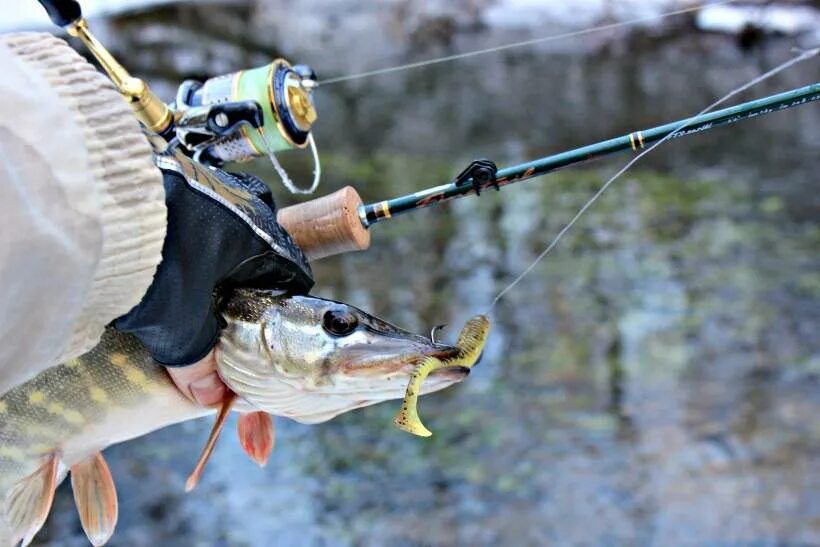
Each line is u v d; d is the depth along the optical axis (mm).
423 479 1919
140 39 4625
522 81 4645
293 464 1980
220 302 905
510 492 1861
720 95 4344
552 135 3930
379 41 4992
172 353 879
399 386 900
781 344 2346
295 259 915
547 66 4801
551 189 3439
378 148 3768
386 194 3244
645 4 5020
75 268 789
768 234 3008
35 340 794
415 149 3756
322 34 4938
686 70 4703
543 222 3131
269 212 908
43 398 921
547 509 1812
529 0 5148
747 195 3348
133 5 4793
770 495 1832
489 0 5168
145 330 861
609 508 1813
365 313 917
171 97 4145
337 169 3471
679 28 4918
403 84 4621
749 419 2053
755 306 2537
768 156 3717
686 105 4246
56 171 781
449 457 1975
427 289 2635
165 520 1807
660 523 1757
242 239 875
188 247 847
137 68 4395
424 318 2463
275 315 905
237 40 4805
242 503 1855
